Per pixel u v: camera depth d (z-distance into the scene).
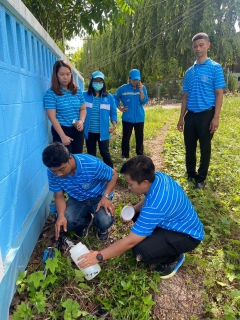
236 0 22.94
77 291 2.15
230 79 24.86
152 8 26.36
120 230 2.99
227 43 24.00
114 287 2.13
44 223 3.08
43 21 6.80
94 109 4.52
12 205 2.18
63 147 2.16
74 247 2.21
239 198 3.58
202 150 3.88
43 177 3.38
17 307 1.86
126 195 3.85
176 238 2.23
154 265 2.44
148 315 1.91
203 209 3.31
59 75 3.36
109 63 34.31
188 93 3.98
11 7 2.21
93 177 2.56
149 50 27.78
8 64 2.16
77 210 2.74
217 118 3.71
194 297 2.17
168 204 2.09
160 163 5.29
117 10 5.60
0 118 1.96
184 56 25.86
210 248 2.67
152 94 28.34
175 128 8.99
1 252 1.93
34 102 3.00
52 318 1.91
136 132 5.52
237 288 2.25
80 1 5.93
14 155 2.25
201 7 23.30
